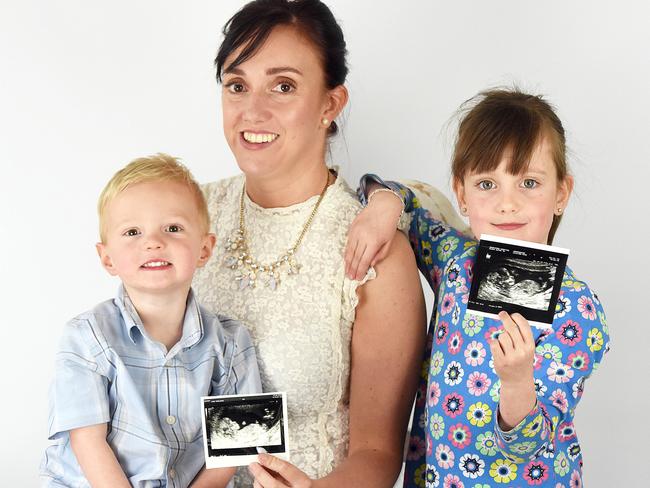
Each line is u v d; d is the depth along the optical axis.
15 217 3.13
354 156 3.16
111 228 2.22
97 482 2.13
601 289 3.07
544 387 2.09
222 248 2.55
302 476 2.11
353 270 2.40
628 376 3.07
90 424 2.15
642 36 2.95
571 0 2.99
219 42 3.09
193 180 2.32
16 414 3.18
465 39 3.05
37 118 3.10
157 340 2.27
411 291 2.48
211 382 2.32
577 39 3.00
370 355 2.51
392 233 2.40
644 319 3.04
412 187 2.73
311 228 2.49
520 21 3.02
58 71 3.09
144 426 2.19
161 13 3.10
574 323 2.10
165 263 2.20
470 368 2.19
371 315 2.47
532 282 2.06
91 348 2.19
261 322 2.44
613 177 3.01
